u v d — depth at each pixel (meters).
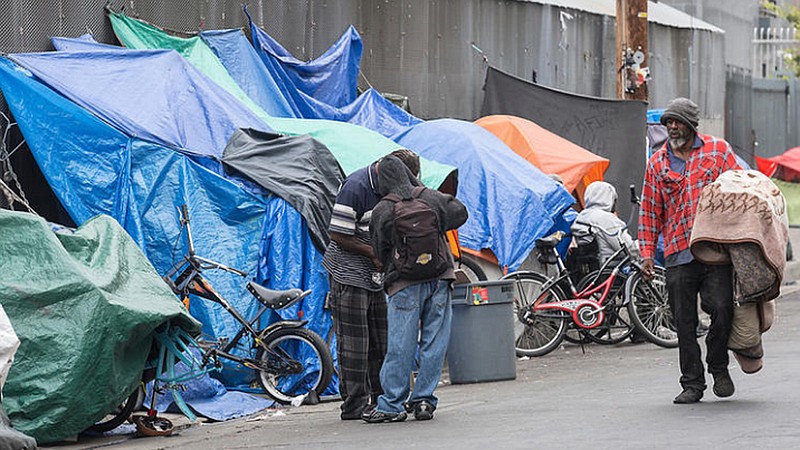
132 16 17.17
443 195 11.88
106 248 11.78
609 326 18.56
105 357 11.12
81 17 16.27
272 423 12.70
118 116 14.45
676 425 10.34
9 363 10.24
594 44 27.67
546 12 25.75
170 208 14.30
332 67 19.81
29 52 15.38
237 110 15.95
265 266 14.66
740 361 11.77
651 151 25.22
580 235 18.67
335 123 16.89
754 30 47.59
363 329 12.29
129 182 14.16
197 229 14.42
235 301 14.40
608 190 19.22
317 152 15.38
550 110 22.89
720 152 11.55
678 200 11.57
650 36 29.69
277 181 14.93
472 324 15.38
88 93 14.61
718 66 32.97
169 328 11.92
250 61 18.25
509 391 14.25
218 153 15.21
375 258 12.11
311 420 12.70
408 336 11.72
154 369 12.13
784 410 10.81
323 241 14.78
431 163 16.55
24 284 11.16
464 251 17.92
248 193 14.72
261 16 19.36
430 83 22.69
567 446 9.59
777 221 11.16
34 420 11.05
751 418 10.45
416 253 11.52
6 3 15.00
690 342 11.60
